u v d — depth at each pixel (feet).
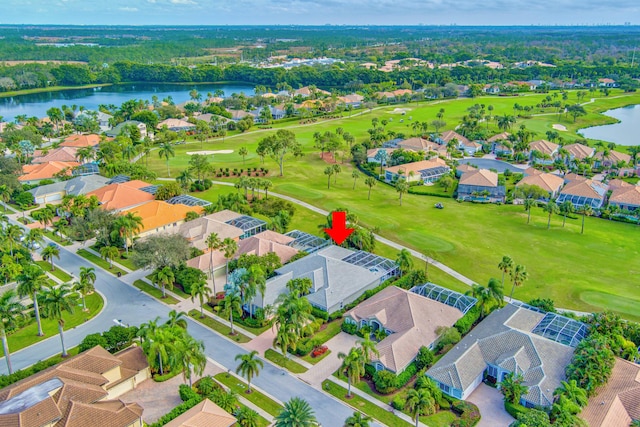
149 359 230.68
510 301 311.88
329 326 290.15
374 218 453.17
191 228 388.98
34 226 442.09
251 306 296.92
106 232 382.22
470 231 427.74
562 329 260.01
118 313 303.07
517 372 234.17
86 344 251.80
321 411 222.28
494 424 215.92
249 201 497.46
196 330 285.43
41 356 261.65
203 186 536.01
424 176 579.07
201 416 203.10
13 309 264.93
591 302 310.86
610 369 226.17
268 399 230.27
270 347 270.67
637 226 449.06
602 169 627.46
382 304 286.87
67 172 577.02
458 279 343.26
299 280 294.87
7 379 229.25
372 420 216.95
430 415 221.25
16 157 630.74
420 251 386.32
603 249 394.32
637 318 292.20
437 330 267.18
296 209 479.82
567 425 191.11
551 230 431.02
